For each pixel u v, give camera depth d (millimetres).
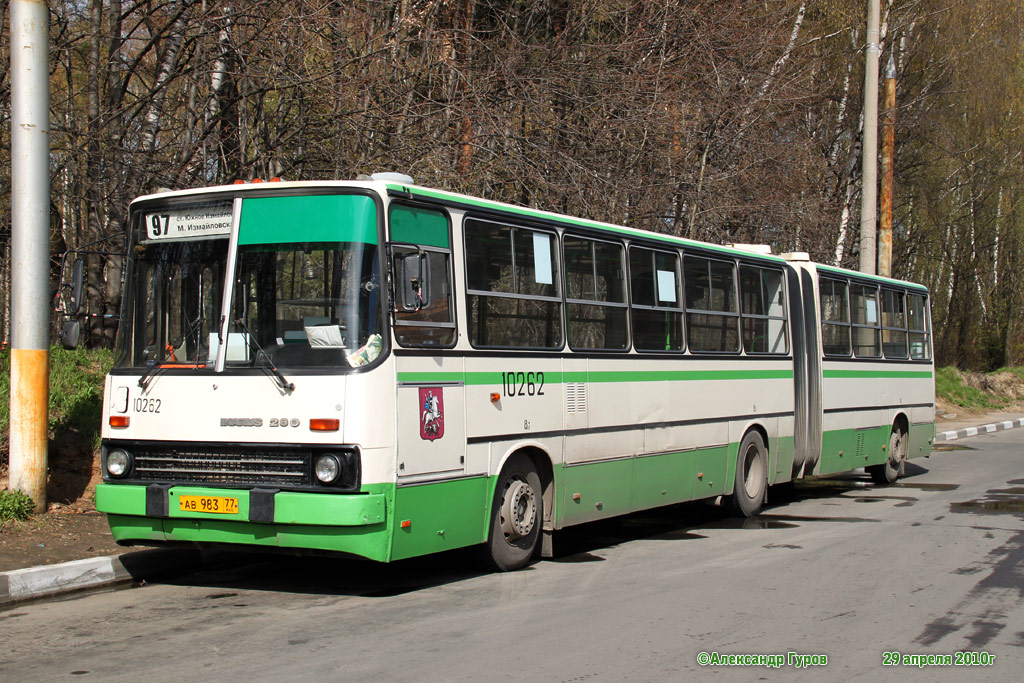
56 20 13656
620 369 10062
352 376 7113
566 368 9297
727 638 6551
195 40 14070
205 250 7719
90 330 14969
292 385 7203
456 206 8156
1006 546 10055
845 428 14539
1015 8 31016
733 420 12000
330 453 7086
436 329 7789
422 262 7449
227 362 7457
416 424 7480
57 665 5848
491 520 8438
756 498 12453
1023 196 34000
